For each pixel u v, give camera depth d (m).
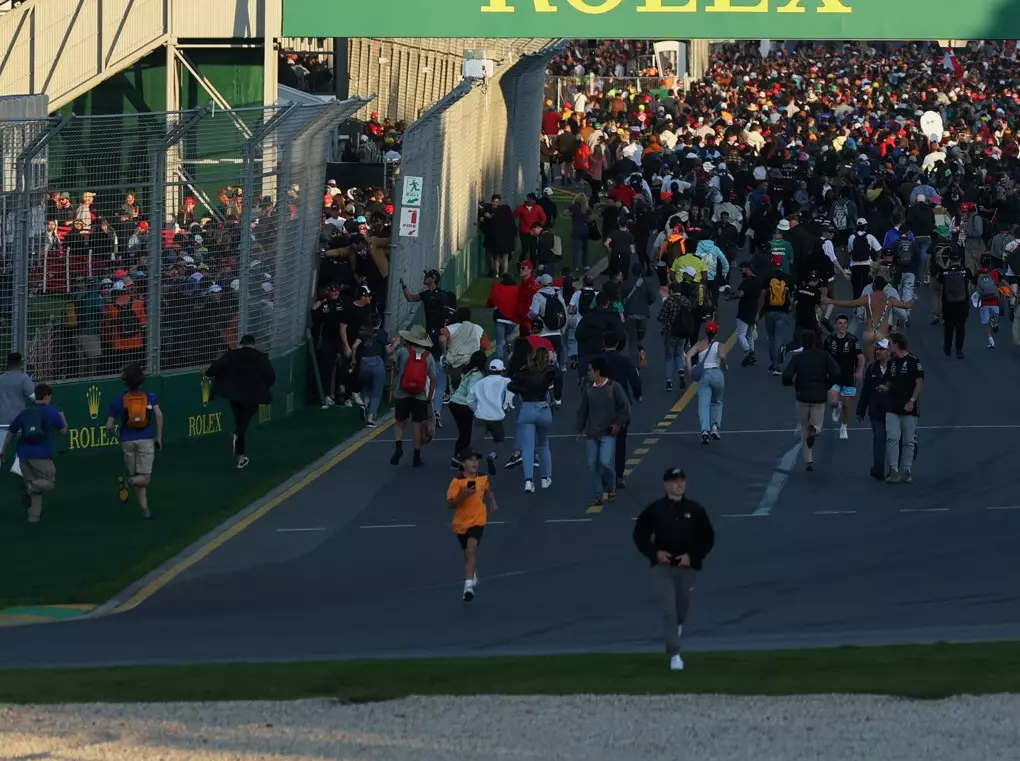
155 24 129.75
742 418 97.75
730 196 161.50
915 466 84.88
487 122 161.12
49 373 90.00
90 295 91.06
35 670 51.22
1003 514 73.94
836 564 65.94
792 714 43.66
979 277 122.00
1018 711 43.62
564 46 181.50
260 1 128.88
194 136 94.75
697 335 109.81
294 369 104.56
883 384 80.94
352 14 126.88
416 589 64.38
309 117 103.38
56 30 129.50
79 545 72.06
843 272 148.88
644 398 104.06
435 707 44.91
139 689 47.53
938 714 43.47
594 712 44.16
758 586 62.72
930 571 64.38
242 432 88.31
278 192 101.81
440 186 131.00
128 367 77.62
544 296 104.06
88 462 89.31
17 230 86.94
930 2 122.94
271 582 66.50
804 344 83.94
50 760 40.97
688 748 41.09
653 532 49.56
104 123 89.81
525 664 50.19
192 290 95.81
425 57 178.88
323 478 86.19
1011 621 56.16
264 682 48.12
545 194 165.88
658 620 57.88
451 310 104.62
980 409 99.75
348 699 45.78
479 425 84.38
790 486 80.81
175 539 73.44
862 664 49.16
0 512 78.25
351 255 113.94
